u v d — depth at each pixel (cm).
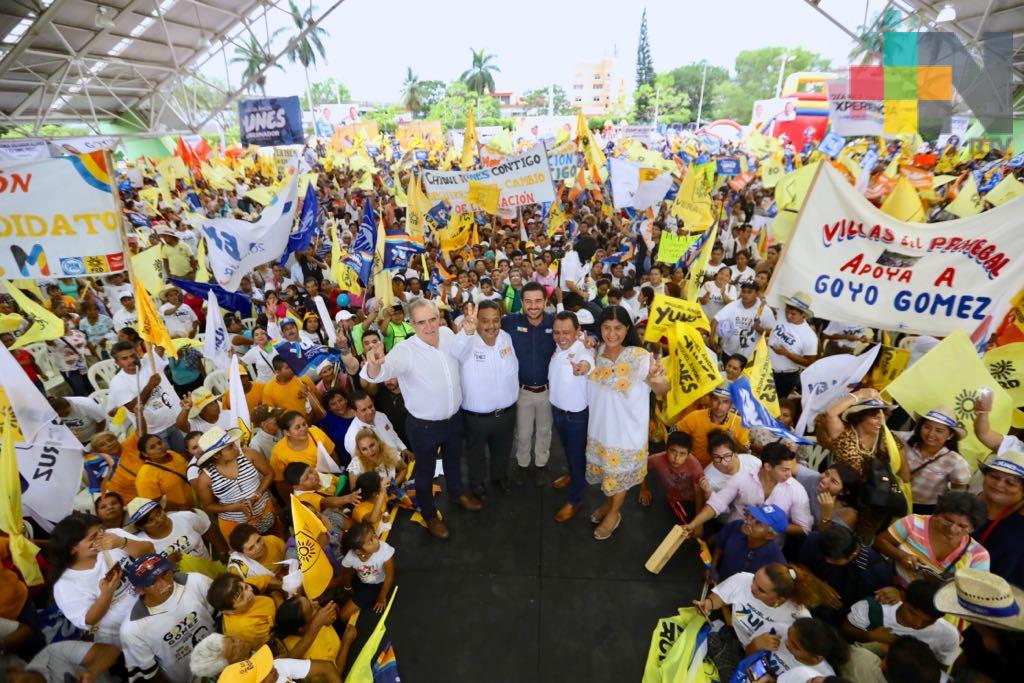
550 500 480
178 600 301
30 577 338
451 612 374
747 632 313
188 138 3150
